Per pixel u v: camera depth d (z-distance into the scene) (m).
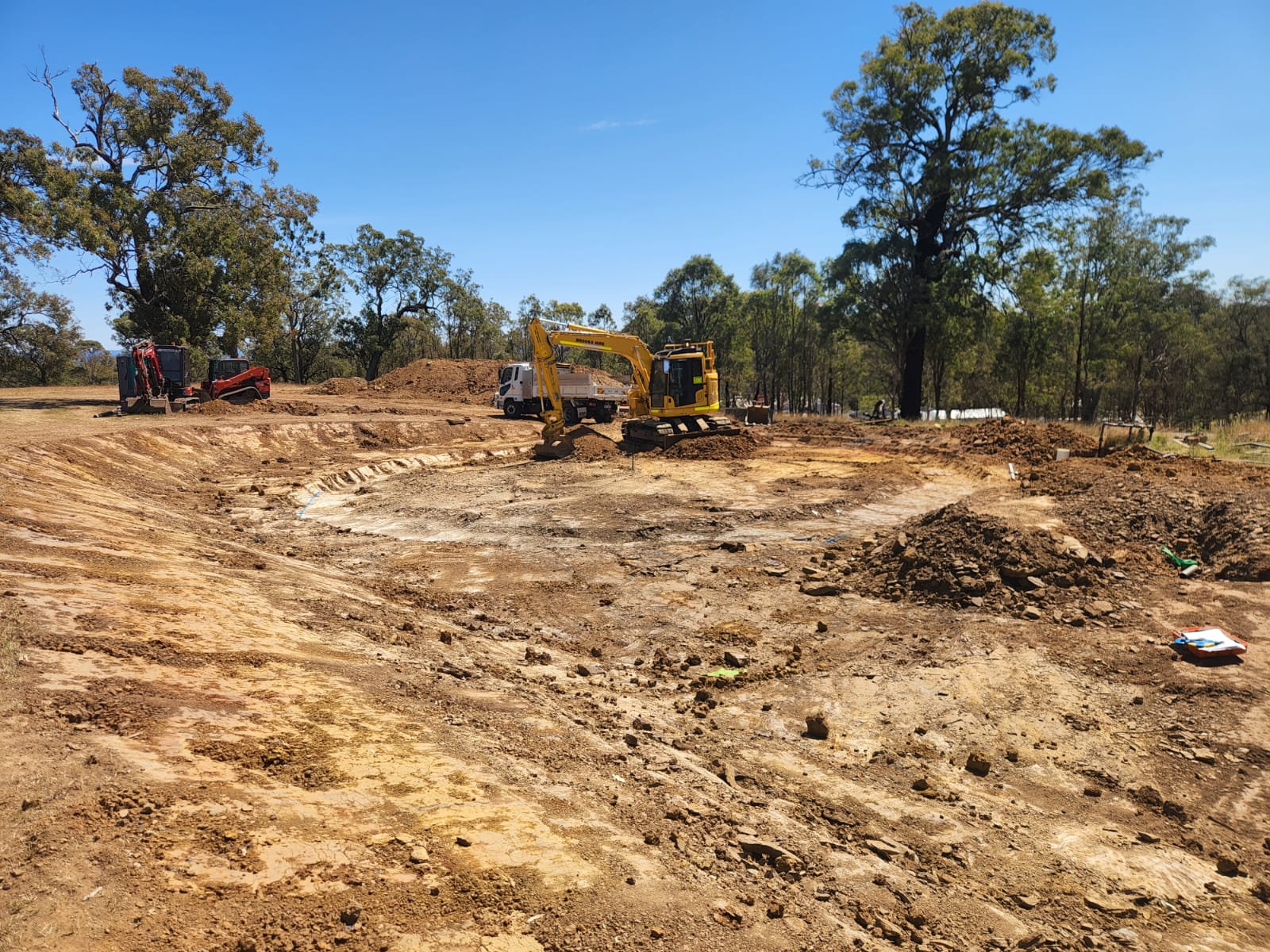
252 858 3.82
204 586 8.90
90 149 33.59
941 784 6.75
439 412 37.66
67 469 16.92
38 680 5.24
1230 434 23.02
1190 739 7.23
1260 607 9.50
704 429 27.03
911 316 40.34
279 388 51.31
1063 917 5.10
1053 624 9.78
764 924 4.25
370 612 9.98
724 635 10.38
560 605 11.73
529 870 4.21
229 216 37.56
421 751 5.51
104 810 3.93
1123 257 44.44
